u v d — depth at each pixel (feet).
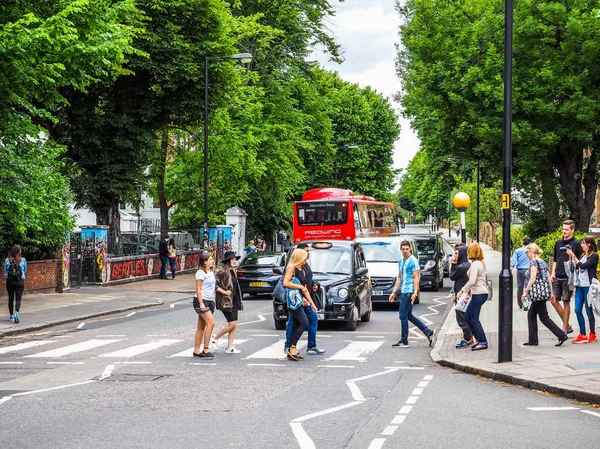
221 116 134.21
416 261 50.90
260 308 80.53
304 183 202.08
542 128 106.01
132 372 40.45
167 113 119.65
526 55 107.04
